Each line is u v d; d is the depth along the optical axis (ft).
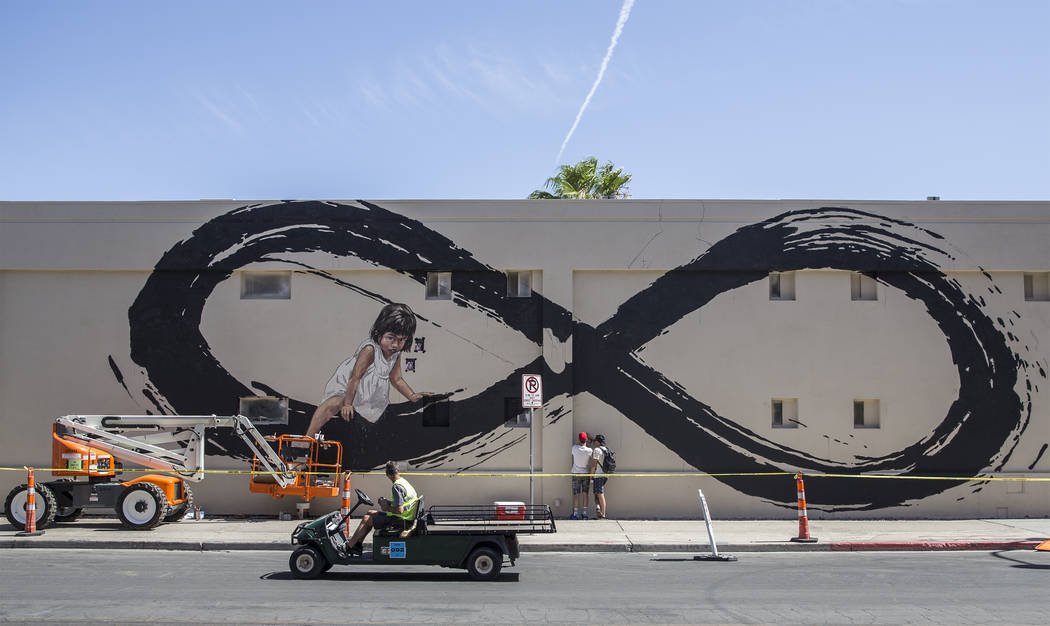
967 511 62.75
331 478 62.18
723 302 63.87
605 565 45.75
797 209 63.98
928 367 63.87
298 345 63.93
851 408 63.46
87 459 56.34
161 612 33.68
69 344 64.13
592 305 63.82
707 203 63.98
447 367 63.67
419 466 63.16
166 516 58.18
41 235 63.98
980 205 64.23
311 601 35.94
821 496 62.90
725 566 45.47
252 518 61.11
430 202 64.03
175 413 63.67
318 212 64.18
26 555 48.29
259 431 63.72
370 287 64.18
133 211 64.28
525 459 62.95
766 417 63.26
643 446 63.00
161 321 64.13
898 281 64.34
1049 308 64.39
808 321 63.93
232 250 64.08
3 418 63.72
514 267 63.52
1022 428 63.57
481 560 41.19
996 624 32.22
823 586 39.60
